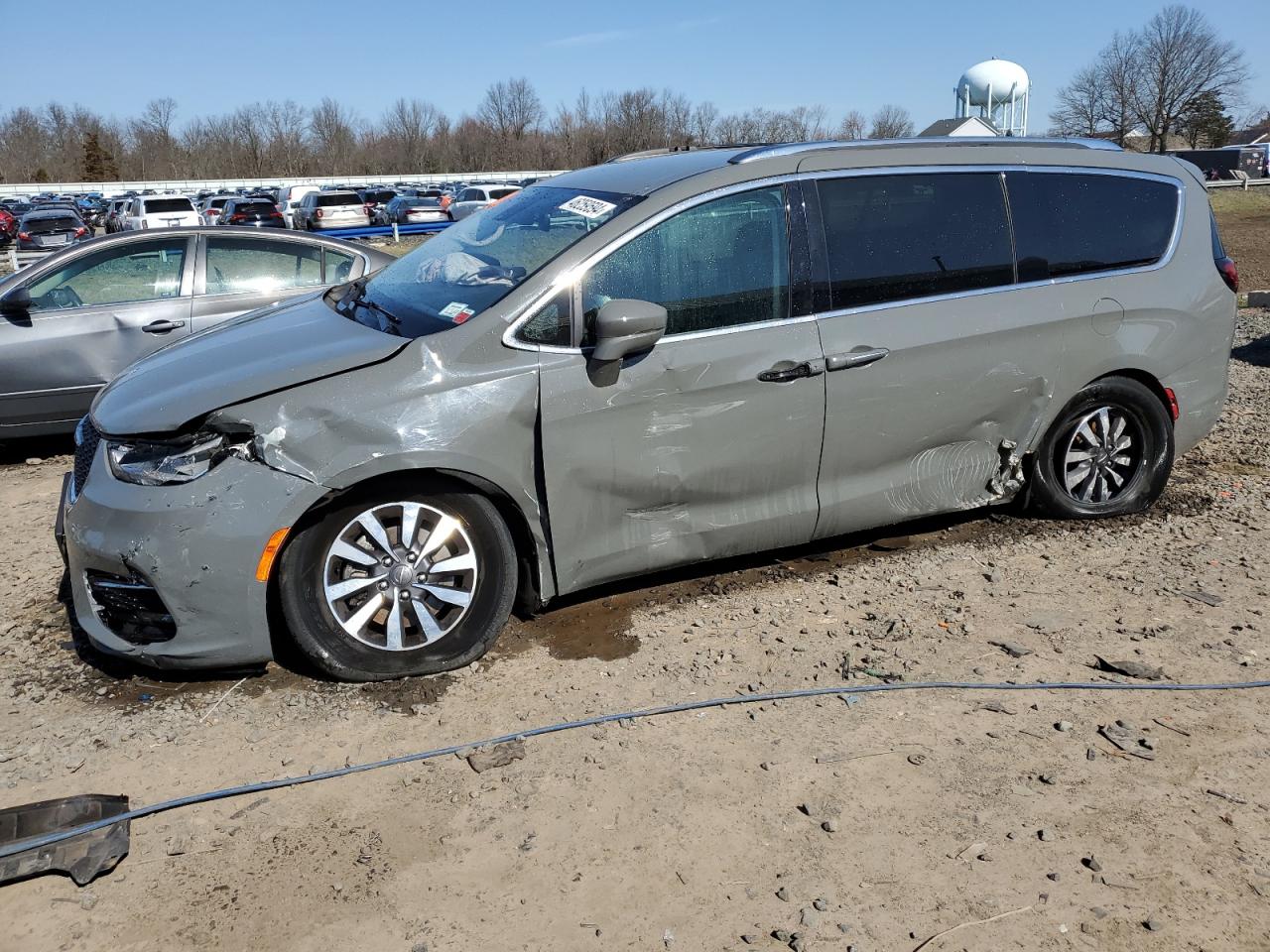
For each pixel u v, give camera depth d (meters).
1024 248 4.65
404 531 3.65
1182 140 78.31
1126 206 4.93
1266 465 6.20
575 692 3.65
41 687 3.73
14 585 4.70
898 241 4.38
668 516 4.09
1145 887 2.70
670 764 3.22
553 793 3.08
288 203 45.06
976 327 4.48
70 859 2.78
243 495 3.39
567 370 3.77
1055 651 3.94
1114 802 3.04
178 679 3.74
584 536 3.94
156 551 3.37
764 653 3.94
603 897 2.67
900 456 4.50
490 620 3.82
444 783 3.14
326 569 3.56
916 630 4.11
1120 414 5.07
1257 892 2.69
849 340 4.22
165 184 72.44
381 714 3.52
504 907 2.64
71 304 6.99
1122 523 5.21
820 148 4.34
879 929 2.55
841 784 3.12
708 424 4.02
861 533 5.11
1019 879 2.73
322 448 3.45
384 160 97.50
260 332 4.13
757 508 4.25
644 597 4.41
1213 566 4.70
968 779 3.15
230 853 2.84
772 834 2.90
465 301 3.90
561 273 3.81
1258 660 3.86
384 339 3.73
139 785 3.14
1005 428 4.75
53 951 2.51
